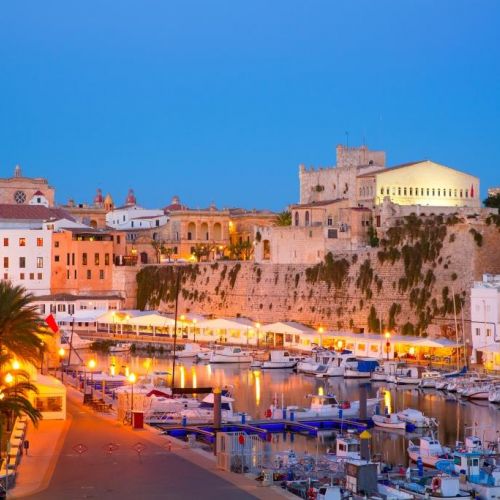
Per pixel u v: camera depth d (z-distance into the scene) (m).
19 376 124.12
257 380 197.50
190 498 92.31
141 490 94.94
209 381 194.62
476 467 105.75
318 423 145.00
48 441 118.31
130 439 120.44
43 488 95.44
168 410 145.62
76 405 149.00
